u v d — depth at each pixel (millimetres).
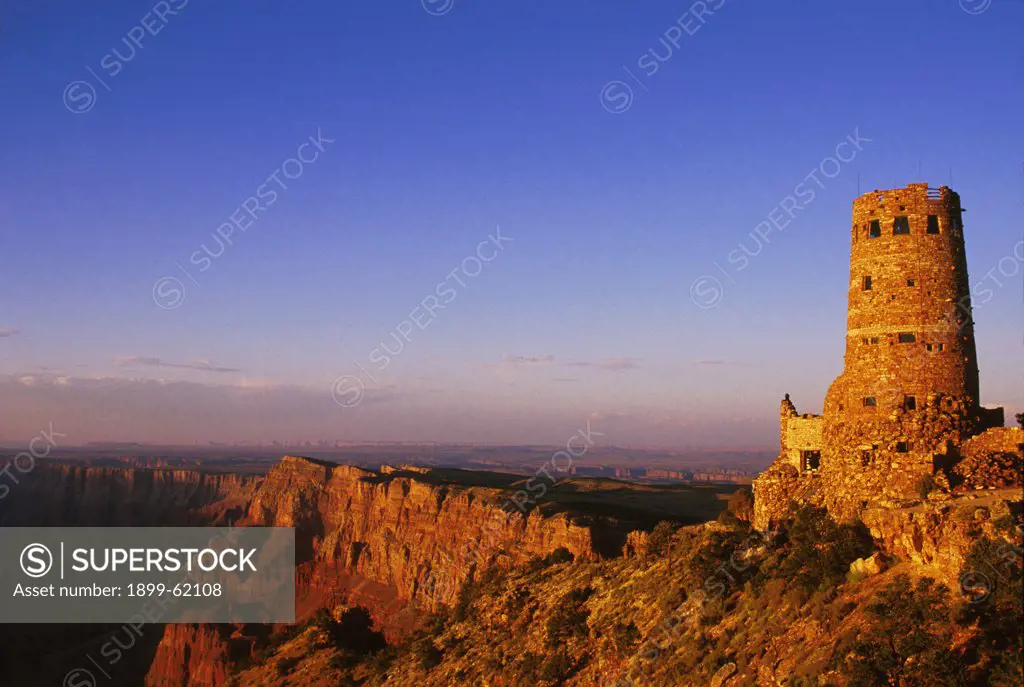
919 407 58438
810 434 65000
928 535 48156
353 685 103500
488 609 95125
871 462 57688
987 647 40531
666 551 74188
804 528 58531
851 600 48750
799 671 44969
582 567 93312
